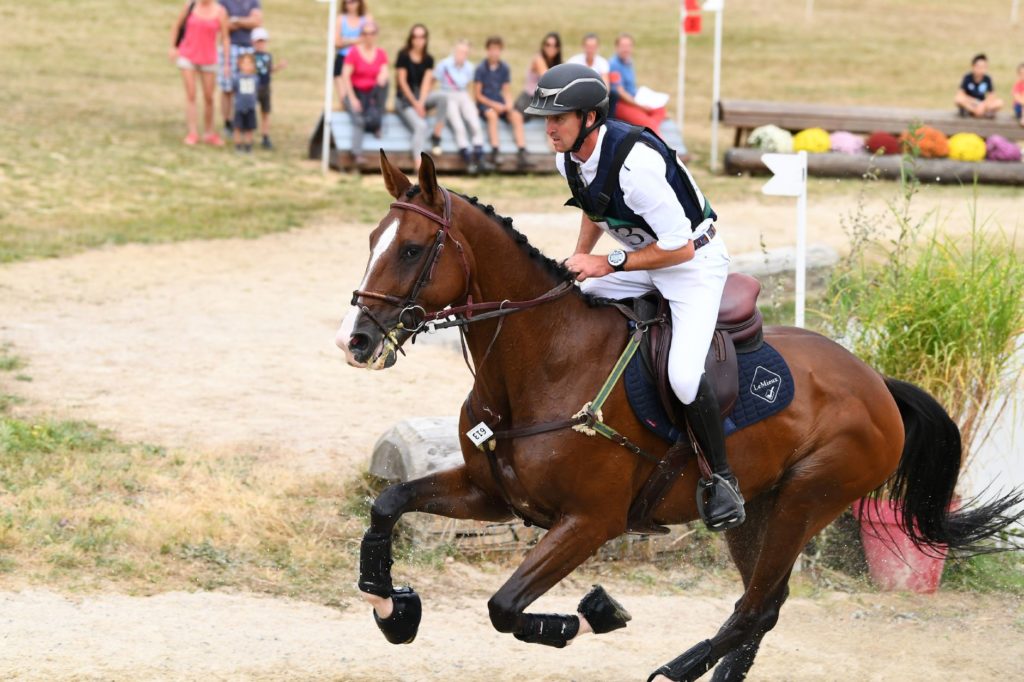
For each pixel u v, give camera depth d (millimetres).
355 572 9867
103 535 9664
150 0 49969
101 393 13484
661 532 7938
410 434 10820
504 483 7277
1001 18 55625
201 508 10430
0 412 12367
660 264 7113
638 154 6934
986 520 9094
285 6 51750
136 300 17812
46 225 21609
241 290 18906
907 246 12227
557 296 7195
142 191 24797
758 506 8430
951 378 10992
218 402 13570
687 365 7223
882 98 42531
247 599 9164
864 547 10984
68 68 38750
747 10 55281
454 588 10031
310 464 11812
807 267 19578
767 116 30203
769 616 8195
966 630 10031
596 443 7148
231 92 30344
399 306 6676
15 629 8086
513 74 42906
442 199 6816
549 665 8641
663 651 9125
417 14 50906
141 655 7930
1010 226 23797
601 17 52938
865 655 9352
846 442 8102
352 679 7980
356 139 27766
